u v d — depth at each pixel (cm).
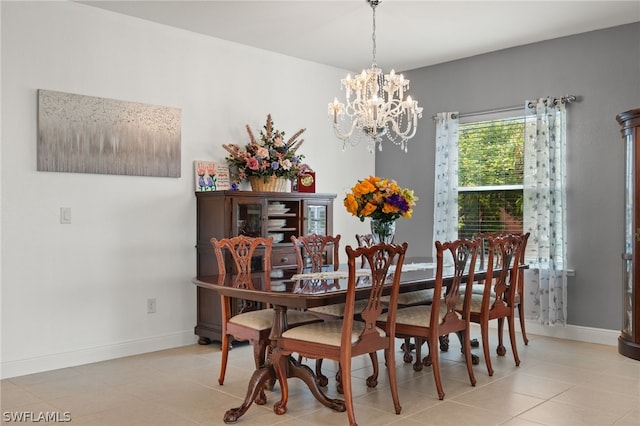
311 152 613
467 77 601
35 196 416
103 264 452
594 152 512
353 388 378
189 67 505
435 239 615
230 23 484
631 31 491
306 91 607
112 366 432
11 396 359
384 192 374
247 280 361
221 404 344
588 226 516
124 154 460
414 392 367
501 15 468
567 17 474
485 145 597
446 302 370
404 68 644
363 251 302
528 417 320
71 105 430
